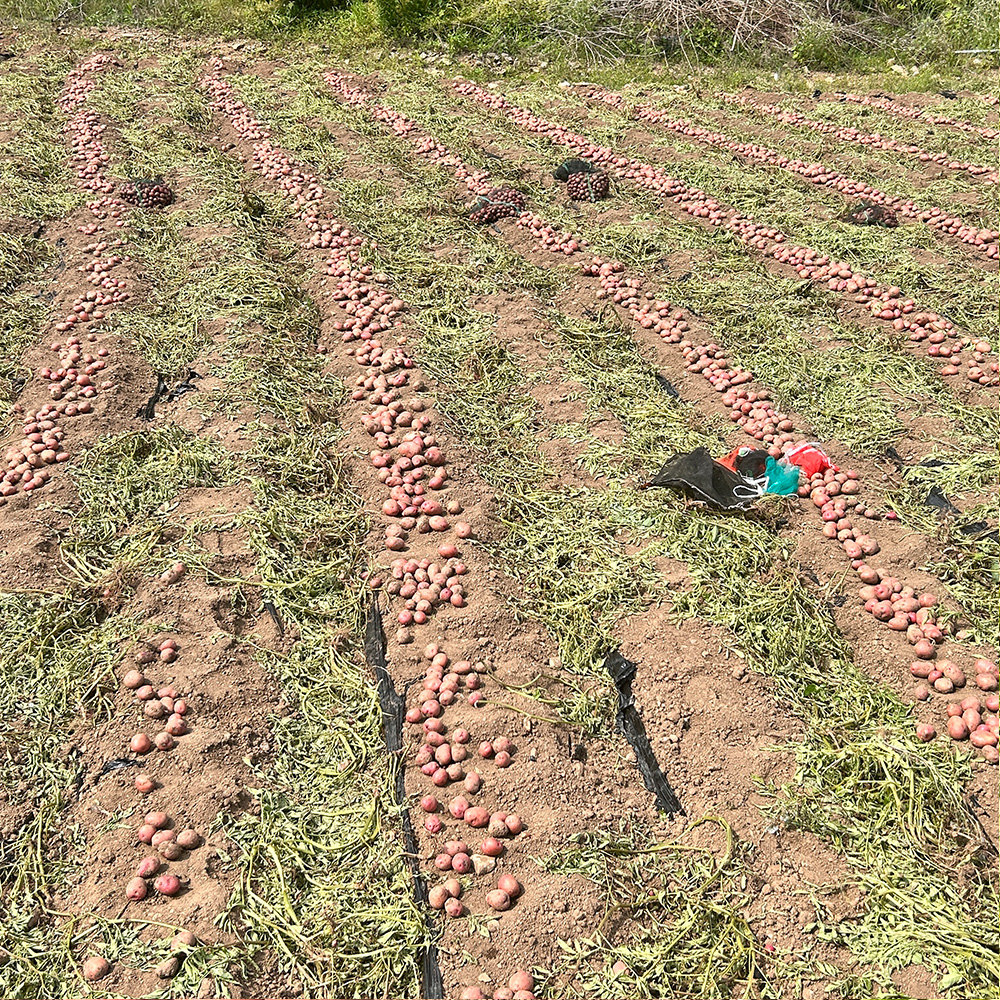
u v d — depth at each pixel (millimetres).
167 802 3248
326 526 4395
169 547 4160
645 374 5520
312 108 9203
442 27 11680
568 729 3576
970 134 9109
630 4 11883
